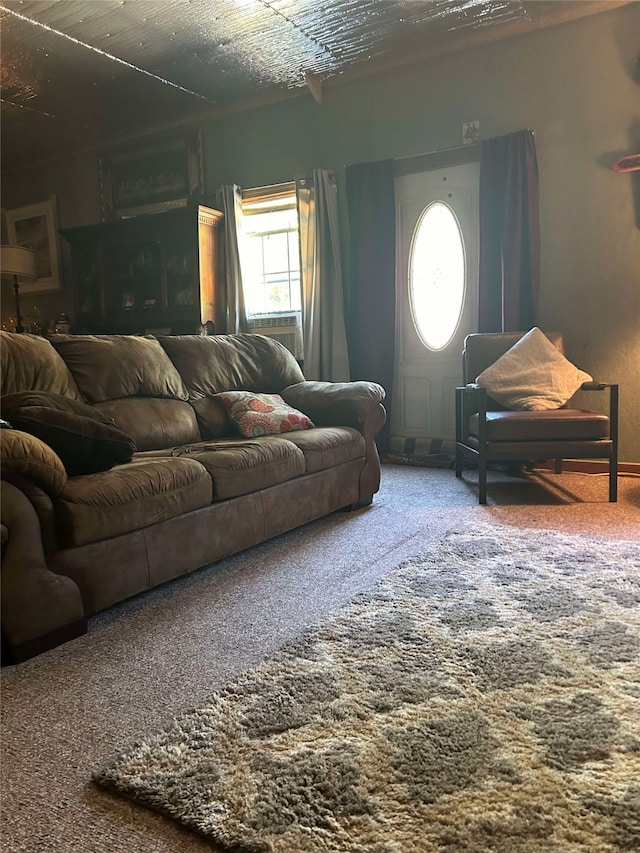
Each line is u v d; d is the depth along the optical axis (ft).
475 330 14.39
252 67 14.67
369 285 14.94
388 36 13.37
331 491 9.34
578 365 12.98
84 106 16.70
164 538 6.47
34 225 20.74
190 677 4.85
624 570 6.73
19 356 7.80
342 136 15.40
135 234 17.44
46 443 5.70
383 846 2.99
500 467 13.42
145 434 8.70
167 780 3.54
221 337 11.23
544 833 3.02
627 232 12.30
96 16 12.46
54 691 4.69
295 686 4.52
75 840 3.17
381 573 7.06
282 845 3.03
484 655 4.89
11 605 5.12
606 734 3.79
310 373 15.67
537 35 12.87
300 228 15.65
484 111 13.60
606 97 12.30
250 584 6.86
